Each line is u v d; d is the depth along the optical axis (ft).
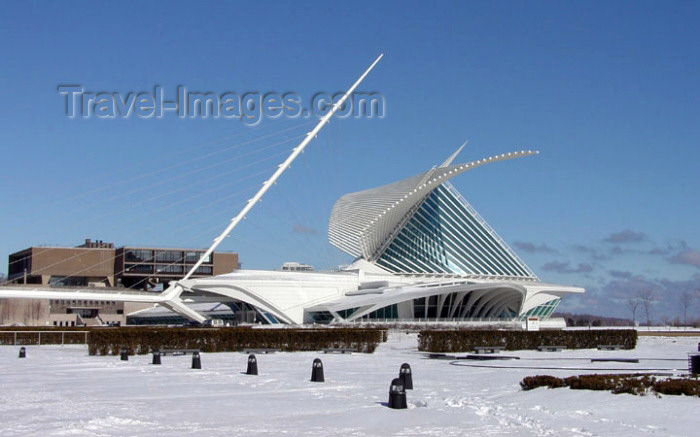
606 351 137.08
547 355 123.75
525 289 268.82
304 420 49.37
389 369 94.63
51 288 243.40
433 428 46.03
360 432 44.55
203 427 46.24
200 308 386.73
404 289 269.23
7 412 52.26
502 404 56.85
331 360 112.37
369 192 392.06
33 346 157.79
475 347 130.62
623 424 46.78
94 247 485.15
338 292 290.15
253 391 67.00
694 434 42.96
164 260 460.55
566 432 44.19
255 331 133.69
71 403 57.62
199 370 90.43
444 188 331.98
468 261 325.01
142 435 42.98
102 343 121.70
